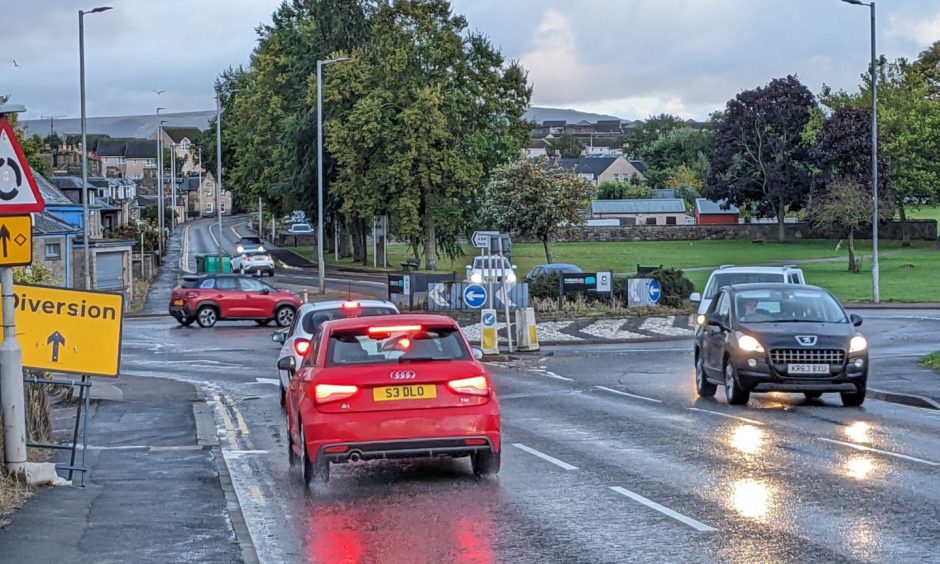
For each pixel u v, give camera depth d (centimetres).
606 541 928
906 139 9338
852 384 1878
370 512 1082
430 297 4328
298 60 8894
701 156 17138
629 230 10662
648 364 2816
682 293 4650
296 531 1003
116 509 1060
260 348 3488
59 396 2094
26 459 1153
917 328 3797
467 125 7581
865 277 6594
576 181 6519
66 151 14612
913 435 1557
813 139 9862
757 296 2025
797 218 13062
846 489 1141
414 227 7288
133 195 16700
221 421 1889
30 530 945
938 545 890
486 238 3197
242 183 10756
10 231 1097
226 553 884
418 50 7388
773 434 1576
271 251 10412
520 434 1619
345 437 1149
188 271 7956
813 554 864
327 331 1220
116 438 1631
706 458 1366
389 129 7294
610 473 1270
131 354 3306
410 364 1177
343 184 7538
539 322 4094
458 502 1116
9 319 1124
